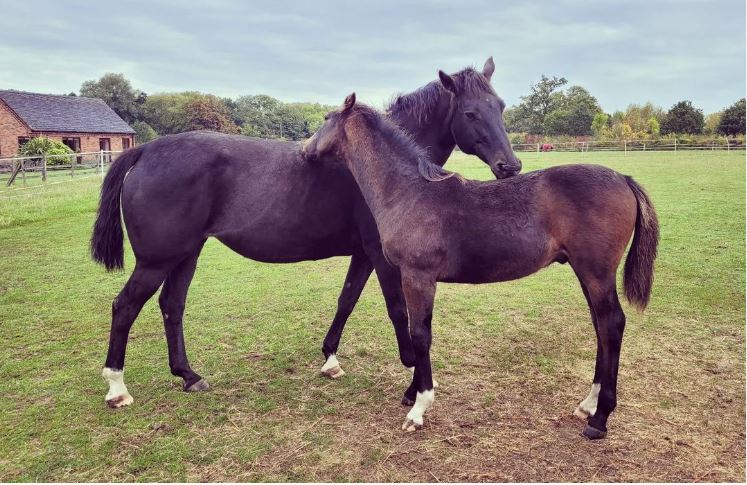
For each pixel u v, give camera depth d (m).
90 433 3.10
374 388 3.69
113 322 3.44
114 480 2.66
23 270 7.12
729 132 43.97
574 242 2.81
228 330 4.89
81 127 32.69
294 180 3.45
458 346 4.40
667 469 2.69
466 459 2.80
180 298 3.69
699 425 3.09
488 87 3.78
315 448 2.93
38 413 3.34
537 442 2.96
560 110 56.94
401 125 3.85
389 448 2.92
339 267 7.55
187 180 3.36
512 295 5.89
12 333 4.80
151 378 3.87
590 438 2.96
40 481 2.65
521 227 2.86
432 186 3.08
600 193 2.79
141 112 47.84
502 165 3.64
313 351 4.38
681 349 4.19
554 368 3.93
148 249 3.38
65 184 15.68
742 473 2.64
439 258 2.99
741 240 7.90
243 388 3.70
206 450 2.92
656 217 2.95
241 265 7.69
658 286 5.82
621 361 3.99
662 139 40.25
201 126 47.75
